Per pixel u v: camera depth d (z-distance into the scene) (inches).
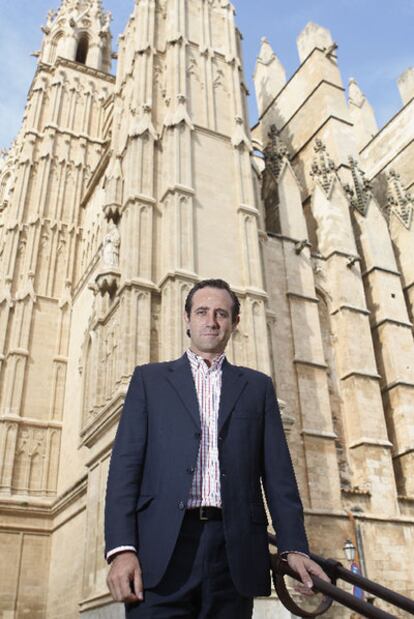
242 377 164.1
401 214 1305.4
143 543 131.7
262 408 160.4
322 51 1503.4
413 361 1076.5
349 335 1035.3
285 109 1573.6
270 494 149.3
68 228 1353.3
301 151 1444.4
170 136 901.2
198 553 129.4
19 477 1048.2
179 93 943.0
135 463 143.6
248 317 797.2
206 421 150.6
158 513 134.0
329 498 847.7
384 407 1044.5
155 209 847.1
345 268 1113.4
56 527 978.7
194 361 164.6
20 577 951.6
